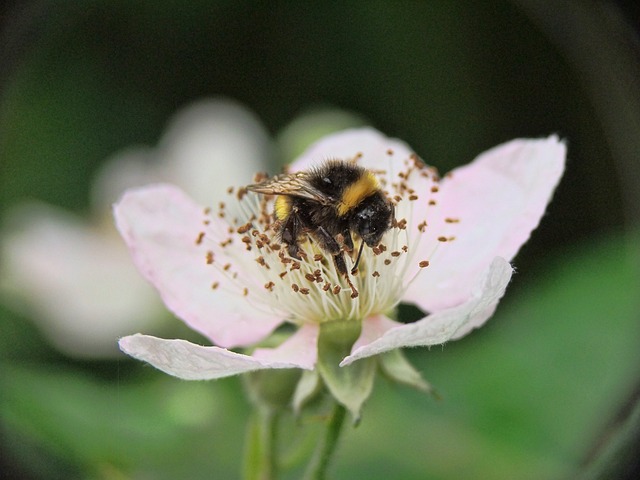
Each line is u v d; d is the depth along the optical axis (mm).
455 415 214
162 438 205
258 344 176
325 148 188
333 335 174
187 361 159
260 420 179
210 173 248
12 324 236
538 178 176
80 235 242
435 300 174
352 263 176
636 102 211
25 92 257
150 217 179
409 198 175
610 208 262
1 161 260
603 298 218
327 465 170
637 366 199
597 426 201
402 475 209
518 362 217
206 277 178
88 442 199
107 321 235
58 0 213
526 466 210
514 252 172
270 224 179
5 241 239
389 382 170
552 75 265
